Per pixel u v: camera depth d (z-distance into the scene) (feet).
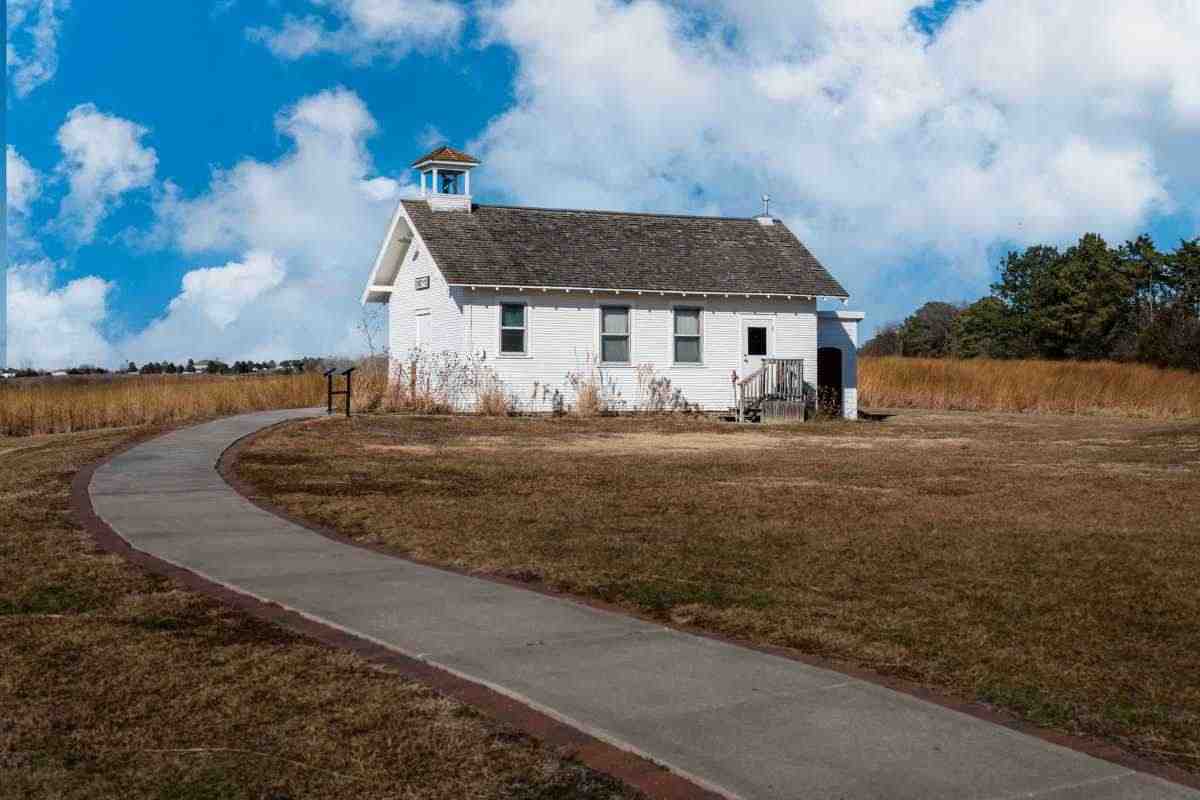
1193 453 75.87
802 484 56.39
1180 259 251.60
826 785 17.49
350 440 75.00
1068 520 45.11
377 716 20.36
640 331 110.01
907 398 142.31
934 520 44.62
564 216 116.26
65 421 96.17
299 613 28.14
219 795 17.01
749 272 114.83
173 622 26.94
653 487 54.24
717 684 22.47
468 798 17.03
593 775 17.89
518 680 22.58
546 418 101.30
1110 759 19.17
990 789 17.43
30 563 33.45
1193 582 33.22
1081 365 155.53
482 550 37.09
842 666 24.49
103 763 18.16
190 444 67.15
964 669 24.29
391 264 119.34
